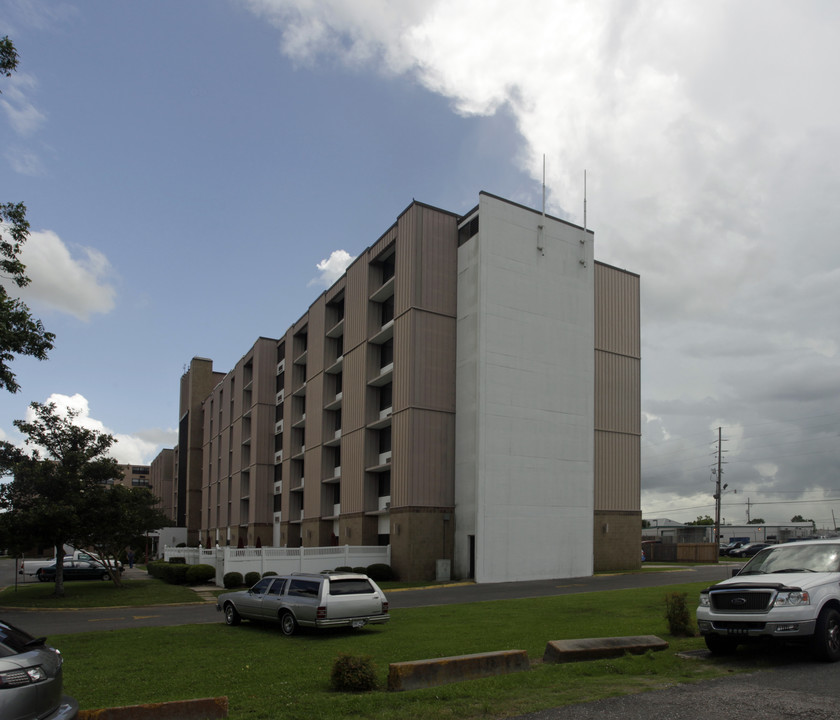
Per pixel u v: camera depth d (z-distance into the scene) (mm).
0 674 6441
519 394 36125
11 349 16828
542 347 37406
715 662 11141
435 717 7867
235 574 32688
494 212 36906
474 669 10203
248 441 64312
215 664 12102
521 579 34375
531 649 12734
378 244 40750
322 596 15891
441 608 21625
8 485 29938
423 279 36906
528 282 37500
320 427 47188
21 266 17156
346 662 9828
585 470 37906
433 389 36219
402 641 14375
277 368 61312
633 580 32312
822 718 7629
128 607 27094
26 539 29344
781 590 11016
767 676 9875
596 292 41781
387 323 40500
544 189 39188
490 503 34219
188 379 92938
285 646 14219
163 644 14773
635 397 42500
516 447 35562
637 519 41031
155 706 7977
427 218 37656
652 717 7746
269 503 59125
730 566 45000
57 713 7023
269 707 8617
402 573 34469
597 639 11992
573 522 36812
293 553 34438
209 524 76125
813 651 10859
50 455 31078
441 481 35688
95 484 31625
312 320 50875
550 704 8336
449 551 35219
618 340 42281
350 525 40438
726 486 63781
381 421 38438
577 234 40062
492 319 35875
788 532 80688
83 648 14297
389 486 38656
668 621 14883
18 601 29500
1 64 15312
